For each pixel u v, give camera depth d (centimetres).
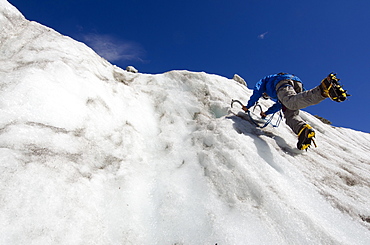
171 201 312
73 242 223
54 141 306
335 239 271
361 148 659
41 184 245
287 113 452
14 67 399
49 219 225
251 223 285
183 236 270
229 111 539
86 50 603
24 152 266
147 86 635
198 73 678
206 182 349
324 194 350
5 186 225
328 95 351
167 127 496
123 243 253
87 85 450
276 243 266
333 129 757
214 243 258
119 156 366
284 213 296
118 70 690
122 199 298
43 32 550
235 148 400
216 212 299
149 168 374
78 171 291
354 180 399
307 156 446
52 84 384
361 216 320
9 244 194
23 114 311
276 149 437
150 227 279
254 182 337
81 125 366
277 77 467
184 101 586
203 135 448
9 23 498
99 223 256
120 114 462
